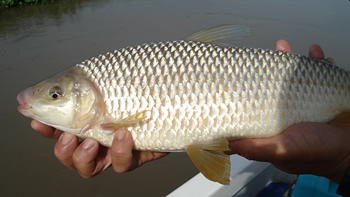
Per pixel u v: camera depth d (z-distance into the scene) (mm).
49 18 1209
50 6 1375
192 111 275
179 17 1187
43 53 882
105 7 1366
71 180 530
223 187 368
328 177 274
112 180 536
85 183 526
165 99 276
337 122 286
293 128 267
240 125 275
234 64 277
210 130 276
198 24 1101
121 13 1260
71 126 298
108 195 501
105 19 1186
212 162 282
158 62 282
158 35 1001
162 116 278
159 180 533
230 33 292
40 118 303
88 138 296
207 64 277
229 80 274
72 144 299
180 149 290
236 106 273
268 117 274
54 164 556
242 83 274
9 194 491
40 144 589
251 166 403
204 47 284
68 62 824
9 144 579
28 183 513
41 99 297
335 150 251
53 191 504
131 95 281
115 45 931
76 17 1220
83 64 306
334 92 285
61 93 296
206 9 1294
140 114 277
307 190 347
